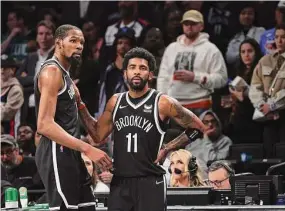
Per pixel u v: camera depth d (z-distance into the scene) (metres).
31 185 10.99
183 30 12.60
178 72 11.91
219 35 13.41
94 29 14.02
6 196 7.55
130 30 12.72
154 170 7.15
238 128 12.11
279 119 11.48
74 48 7.09
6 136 11.16
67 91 7.06
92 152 6.87
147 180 7.12
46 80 6.92
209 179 9.02
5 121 12.97
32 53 13.86
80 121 7.63
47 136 6.86
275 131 11.55
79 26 14.44
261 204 7.61
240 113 12.09
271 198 7.66
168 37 13.52
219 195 7.80
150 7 13.81
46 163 7.05
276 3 13.24
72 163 7.07
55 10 15.09
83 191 7.23
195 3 13.59
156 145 7.18
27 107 13.22
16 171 11.16
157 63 12.68
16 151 11.12
